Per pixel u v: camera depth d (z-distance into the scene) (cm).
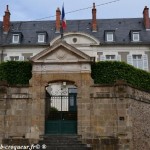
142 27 3631
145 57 3362
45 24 3759
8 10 3688
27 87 1995
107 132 1895
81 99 1953
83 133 1902
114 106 1930
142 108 2042
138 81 2084
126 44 3378
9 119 1950
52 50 2022
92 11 3650
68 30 3628
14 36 3503
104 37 3459
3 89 1978
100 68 2056
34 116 1947
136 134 1936
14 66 2089
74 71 2002
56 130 1972
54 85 2519
